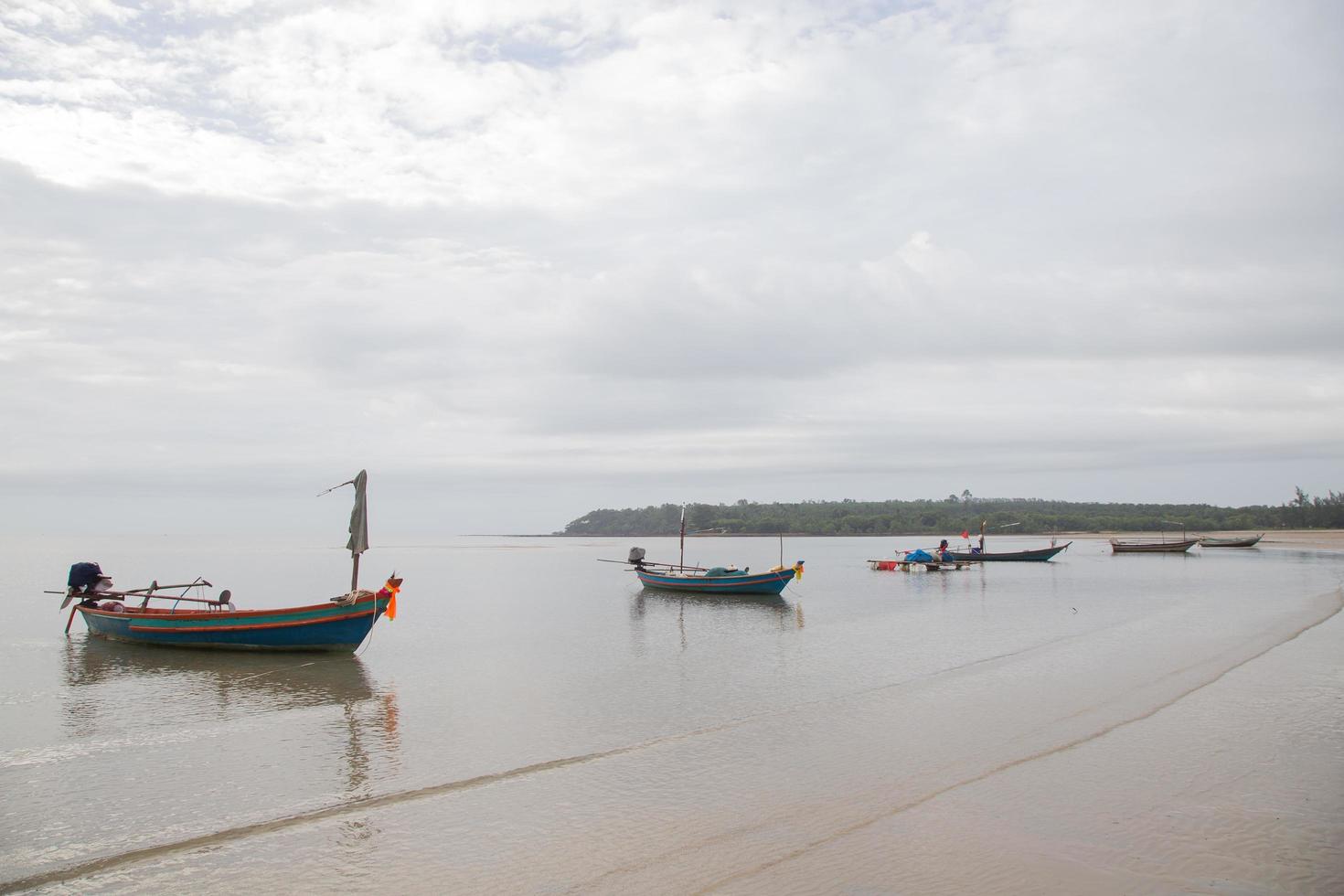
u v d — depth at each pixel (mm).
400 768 16750
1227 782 15234
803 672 26484
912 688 23547
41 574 77312
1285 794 14594
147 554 135500
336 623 29031
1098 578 66562
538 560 121062
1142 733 18438
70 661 29078
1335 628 33688
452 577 78125
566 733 19250
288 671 27156
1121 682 23859
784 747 17828
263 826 13719
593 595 56375
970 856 12188
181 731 19828
